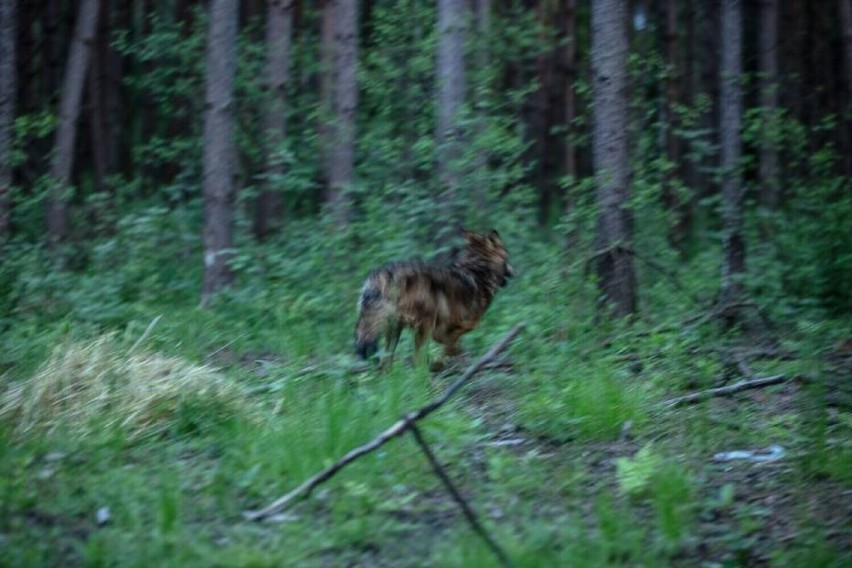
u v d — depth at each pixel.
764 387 11.13
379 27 17.53
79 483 7.90
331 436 8.55
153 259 17.97
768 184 19.97
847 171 25.69
